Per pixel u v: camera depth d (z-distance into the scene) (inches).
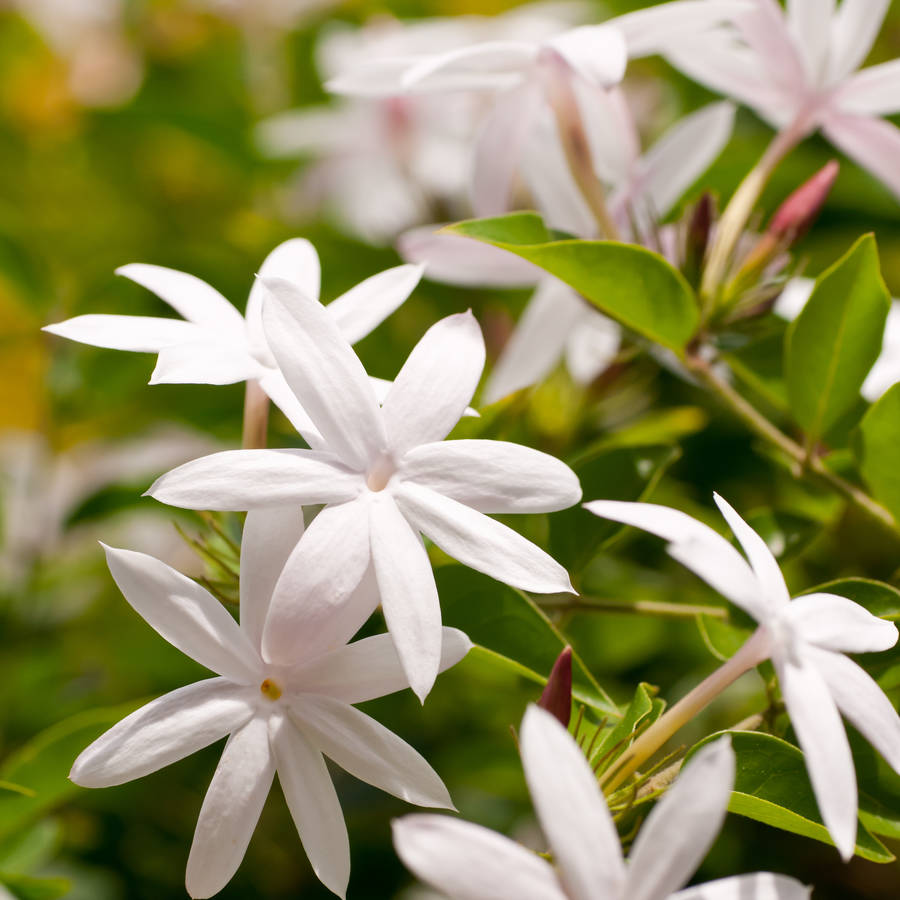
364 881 23.2
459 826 16.2
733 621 18.9
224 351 17.8
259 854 23.0
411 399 17.4
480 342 17.5
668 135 20.6
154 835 23.5
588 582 21.1
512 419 19.2
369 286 18.2
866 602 18.0
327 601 17.0
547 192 20.5
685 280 19.7
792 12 20.0
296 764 17.1
